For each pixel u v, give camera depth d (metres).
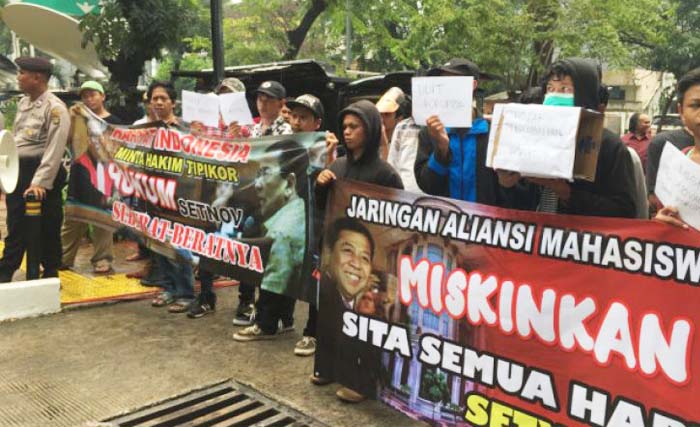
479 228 2.82
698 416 2.24
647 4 14.56
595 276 2.47
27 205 5.14
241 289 4.83
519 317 2.70
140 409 3.48
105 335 4.63
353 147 3.54
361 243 3.33
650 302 2.33
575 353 2.54
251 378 3.91
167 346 4.43
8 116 19.77
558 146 2.31
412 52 14.68
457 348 2.93
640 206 3.11
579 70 2.61
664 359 2.30
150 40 8.38
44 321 4.91
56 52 11.92
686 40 20.45
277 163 4.20
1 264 5.38
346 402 3.58
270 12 17.78
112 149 5.45
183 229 4.89
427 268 3.03
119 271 6.46
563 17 13.69
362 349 3.36
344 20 16.39
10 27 11.42
